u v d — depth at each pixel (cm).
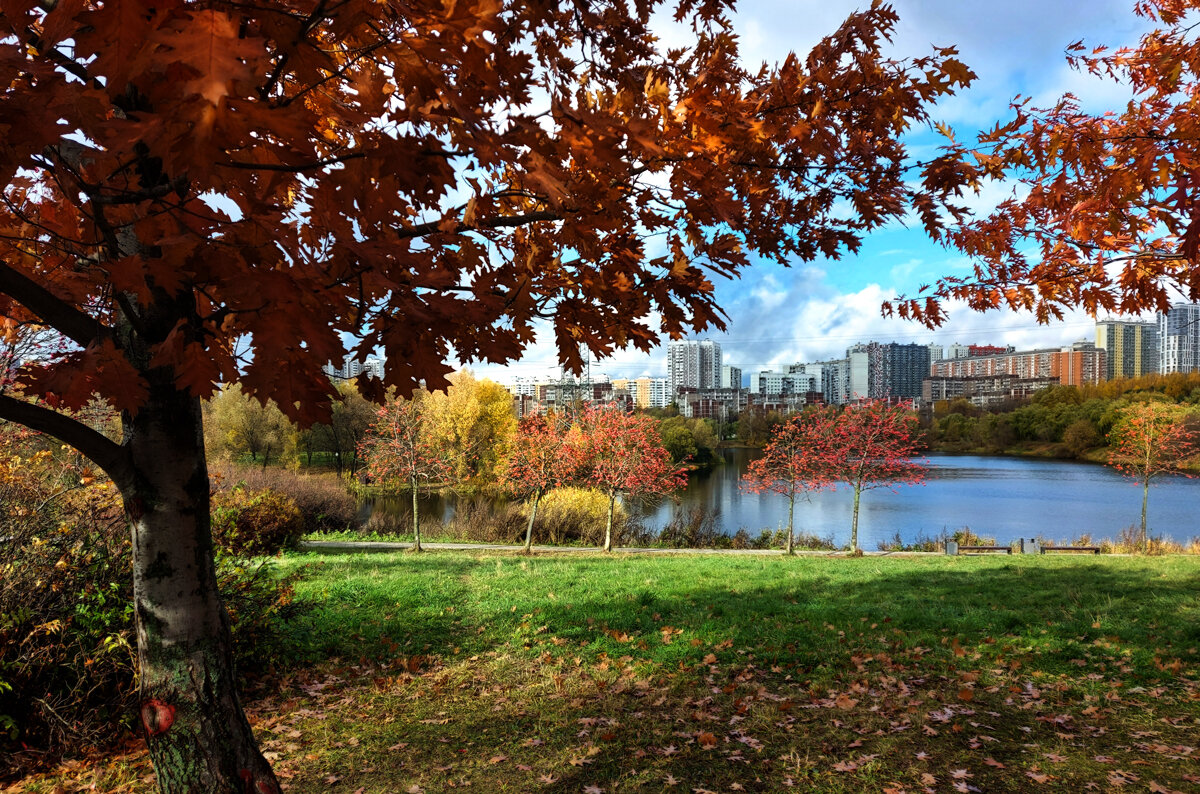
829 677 552
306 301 130
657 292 252
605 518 2288
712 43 218
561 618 772
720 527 2725
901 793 362
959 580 1055
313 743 457
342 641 694
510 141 145
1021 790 363
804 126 202
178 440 250
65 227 231
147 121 92
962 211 242
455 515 2566
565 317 245
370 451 2062
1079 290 325
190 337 153
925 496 3994
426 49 119
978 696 501
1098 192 259
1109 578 1027
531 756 428
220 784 246
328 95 187
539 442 1903
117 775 415
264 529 1412
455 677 584
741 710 486
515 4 185
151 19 96
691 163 196
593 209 212
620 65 247
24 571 476
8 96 105
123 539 523
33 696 456
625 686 543
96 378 145
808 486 2027
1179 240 271
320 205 140
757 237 263
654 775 394
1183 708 461
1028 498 3866
